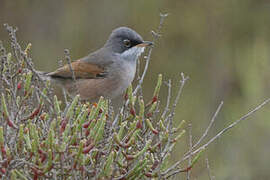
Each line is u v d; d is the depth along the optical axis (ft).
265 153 48.93
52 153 18.58
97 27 53.21
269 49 52.65
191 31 52.34
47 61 52.08
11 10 53.88
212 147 47.50
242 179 47.06
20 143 19.12
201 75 52.06
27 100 21.77
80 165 18.94
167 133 20.51
